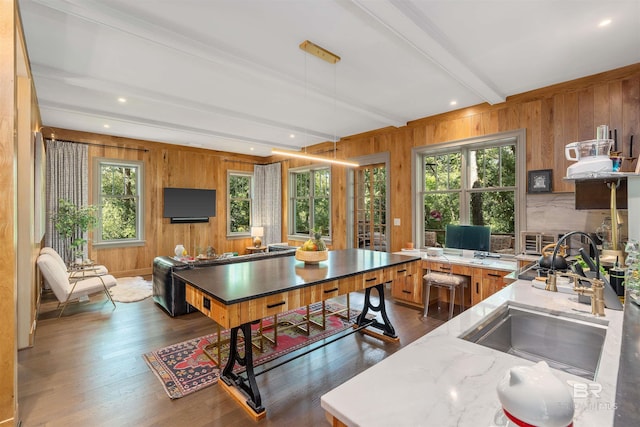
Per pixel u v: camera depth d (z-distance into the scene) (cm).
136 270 621
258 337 327
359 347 308
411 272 325
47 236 523
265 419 204
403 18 221
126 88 358
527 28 245
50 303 443
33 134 333
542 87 360
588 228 323
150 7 221
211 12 227
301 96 390
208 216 714
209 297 200
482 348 108
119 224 613
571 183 341
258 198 805
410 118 484
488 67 310
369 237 579
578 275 177
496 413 72
